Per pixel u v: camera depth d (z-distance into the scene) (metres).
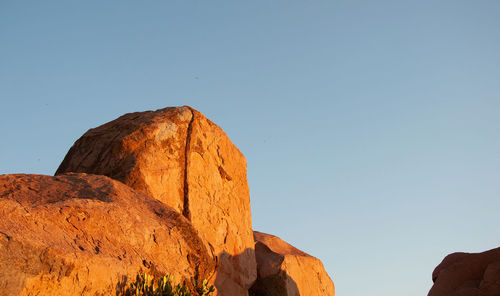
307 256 21.80
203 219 15.74
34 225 9.08
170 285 10.45
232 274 16.34
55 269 8.52
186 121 16.39
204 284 11.84
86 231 10.04
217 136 17.59
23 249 8.12
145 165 14.45
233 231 17.11
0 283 7.61
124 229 10.89
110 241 10.37
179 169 15.41
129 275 10.03
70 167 15.16
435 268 20.48
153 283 10.59
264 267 19.09
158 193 14.40
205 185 16.28
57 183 11.68
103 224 10.52
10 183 10.82
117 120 16.64
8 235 8.07
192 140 16.12
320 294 20.95
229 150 18.20
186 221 12.60
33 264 8.18
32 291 8.10
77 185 11.80
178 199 15.05
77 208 10.28
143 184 14.00
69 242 9.32
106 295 9.38
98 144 15.30
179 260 11.79
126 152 14.59
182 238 12.22
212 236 15.98
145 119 15.86
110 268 9.62
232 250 16.77
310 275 20.83
